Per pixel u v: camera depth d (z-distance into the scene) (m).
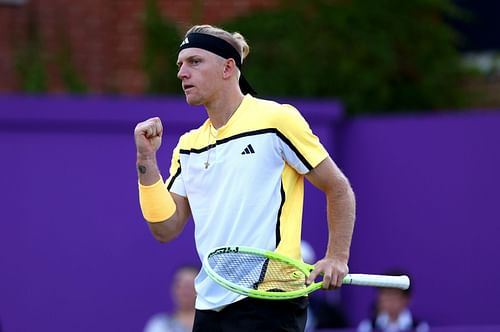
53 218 36.12
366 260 38.94
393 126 38.72
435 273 38.03
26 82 40.16
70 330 36.03
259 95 41.09
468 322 37.56
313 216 37.59
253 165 15.77
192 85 15.91
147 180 16.23
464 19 45.41
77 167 36.34
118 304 36.34
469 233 37.66
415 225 38.34
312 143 15.90
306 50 42.12
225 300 15.95
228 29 42.03
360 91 42.28
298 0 42.59
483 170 37.59
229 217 15.80
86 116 36.34
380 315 31.97
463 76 44.16
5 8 40.22
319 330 31.53
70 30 41.44
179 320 29.56
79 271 36.22
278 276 15.85
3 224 35.84
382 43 42.59
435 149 38.16
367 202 39.00
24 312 35.84
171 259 36.69
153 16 42.19
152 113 36.72
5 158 35.88
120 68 42.31
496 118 37.47
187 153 16.36
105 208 36.44
